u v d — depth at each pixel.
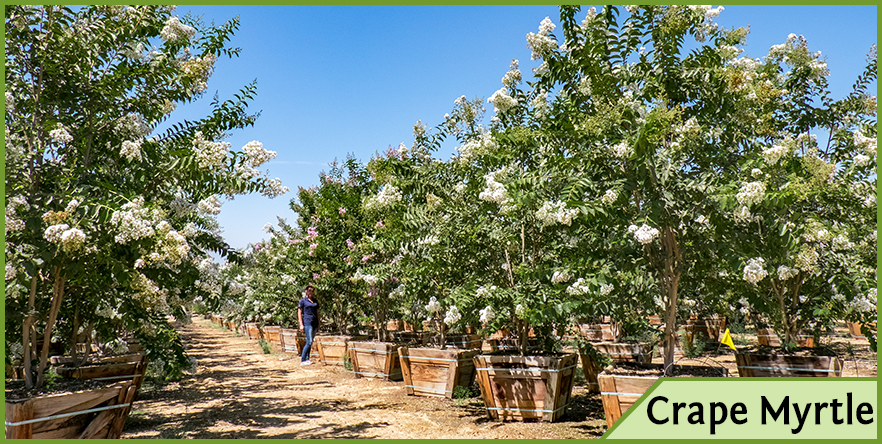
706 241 3.97
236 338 14.21
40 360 3.71
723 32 4.87
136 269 3.74
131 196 3.77
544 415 4.29
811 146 5.23
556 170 4.21
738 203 3.68
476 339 7.12
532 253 4.82
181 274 3.96
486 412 4.74
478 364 4.55
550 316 4.05
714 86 4.10
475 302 4.77
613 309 4.34
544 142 4.50
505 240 4.68
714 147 4.10
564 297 4.17
